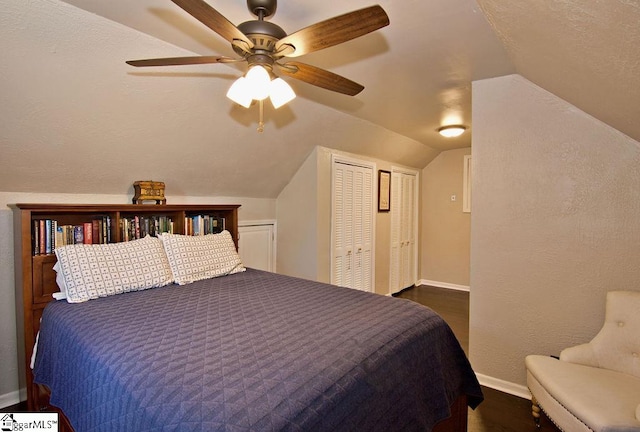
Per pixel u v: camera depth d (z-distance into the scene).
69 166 2.18
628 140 1.97
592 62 1.34
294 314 1.71
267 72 1.37
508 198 2.32
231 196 3.39
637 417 1.35
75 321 1.62
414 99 2.72
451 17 1.52
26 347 1.98
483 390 2.38
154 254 2.28
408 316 1.71
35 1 1.39
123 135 2.18
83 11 1.50
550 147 2.17
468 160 5.03
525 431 1.96
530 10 1.23
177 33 1.70
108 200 2.57
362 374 1.19
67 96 1.80
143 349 1.30
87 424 1.23
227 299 1.97
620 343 1.81
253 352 1.28
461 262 5.17
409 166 5.11
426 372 1.53
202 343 1.36
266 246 3.78
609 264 2.04
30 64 1.59
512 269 2.33
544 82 2.03
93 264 2.01
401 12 1.48
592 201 2.08
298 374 1.12
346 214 3.86
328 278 3.62
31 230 2.03
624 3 0.86
